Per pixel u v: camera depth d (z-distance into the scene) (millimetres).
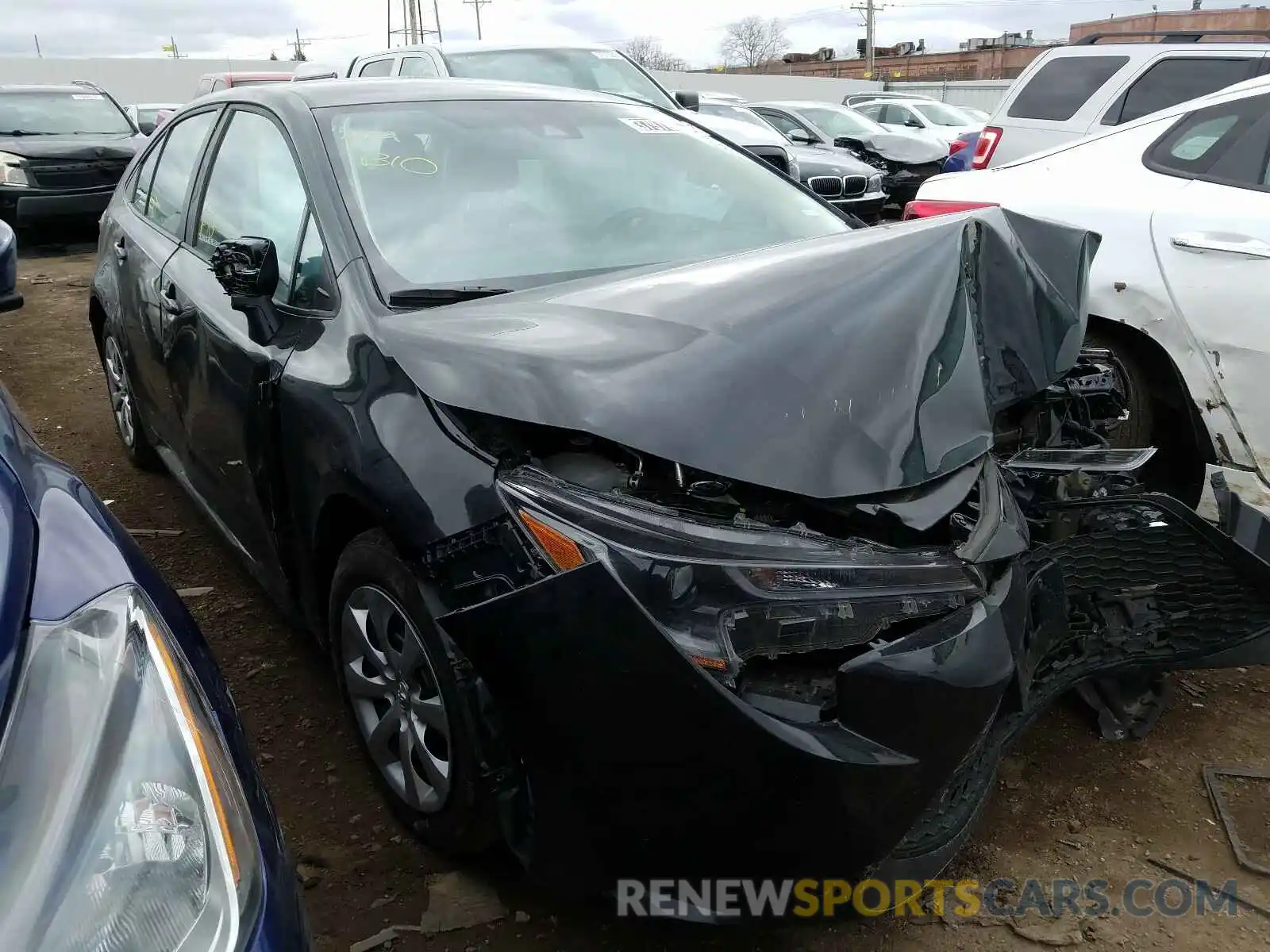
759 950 2016
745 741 1572
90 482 4461
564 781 1705
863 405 1863
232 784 1325
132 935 1105
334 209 2578
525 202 2793
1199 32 6590
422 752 2129
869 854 1680
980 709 1712
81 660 1268
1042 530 2270
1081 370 2650
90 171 10219
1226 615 2398
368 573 2170
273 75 16094
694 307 2025
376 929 2070
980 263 2320
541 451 1868
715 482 1741
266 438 2498
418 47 7871
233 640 3160
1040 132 6879
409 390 2059
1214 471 3283
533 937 2047
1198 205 3367
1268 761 2590
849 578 1689
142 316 3623
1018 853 2285
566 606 1628
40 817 1117
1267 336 3086
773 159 8523
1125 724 2670
